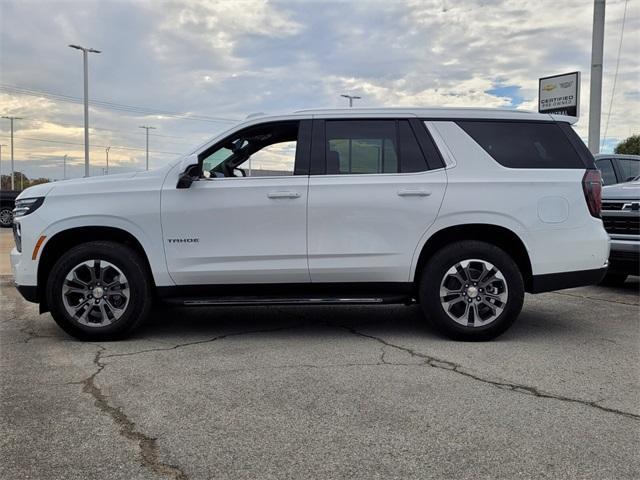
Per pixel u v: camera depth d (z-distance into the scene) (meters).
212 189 4.93
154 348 4.82
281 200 4.91
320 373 4.13
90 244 4.95
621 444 3.00
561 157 5.08
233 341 5.05
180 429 3.19
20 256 4.99
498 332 4.96
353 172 5.02
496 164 5.01
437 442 3.02
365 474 2.70
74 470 2.75
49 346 4.89
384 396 3.67
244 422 3.28
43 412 3.44
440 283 4.94
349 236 4.94
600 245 5.02
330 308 6.57
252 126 5.10
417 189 4.91
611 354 4.62
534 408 3.48
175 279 4.97
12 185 81.06
